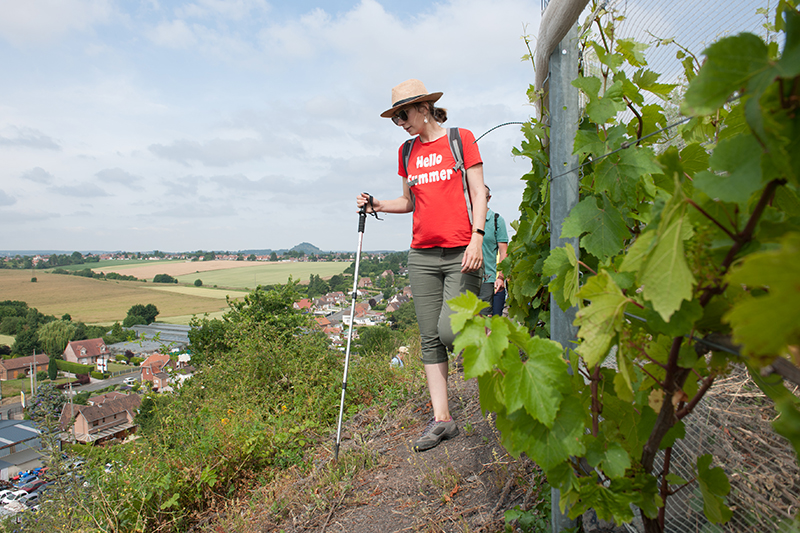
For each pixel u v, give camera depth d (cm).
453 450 283
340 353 682
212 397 600
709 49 55
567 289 121
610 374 108
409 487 259
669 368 79
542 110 197
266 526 272
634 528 141
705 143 121
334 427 432
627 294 92
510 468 232
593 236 127
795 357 47
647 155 116
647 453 90
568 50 160
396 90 285
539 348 97
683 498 137
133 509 322
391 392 479
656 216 73
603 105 128
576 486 96
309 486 295
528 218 242
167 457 376
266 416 494
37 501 351
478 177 279
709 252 66
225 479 361
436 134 291
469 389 407
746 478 119
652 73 129
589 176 152
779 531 106
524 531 180
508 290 291
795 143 49
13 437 5591
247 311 909
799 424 59
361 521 241
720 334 69
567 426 94
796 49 48
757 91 51
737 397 134
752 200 67
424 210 287
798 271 39
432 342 301
